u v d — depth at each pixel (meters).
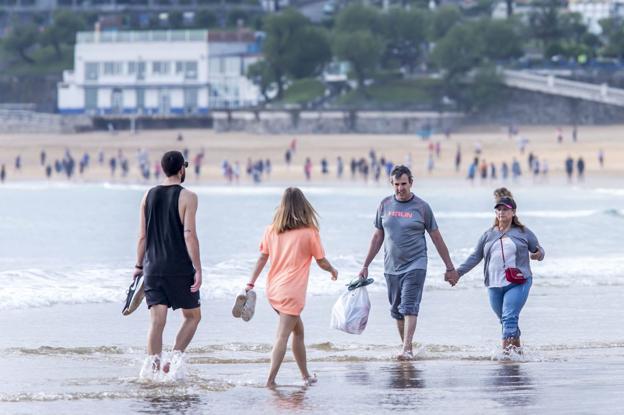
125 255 89.00
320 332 46.91
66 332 45.91
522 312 52.50
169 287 35.12
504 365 38.81
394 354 41.25
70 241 105.06
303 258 34.56
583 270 69.06
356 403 32.25
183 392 33.69
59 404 31.92
